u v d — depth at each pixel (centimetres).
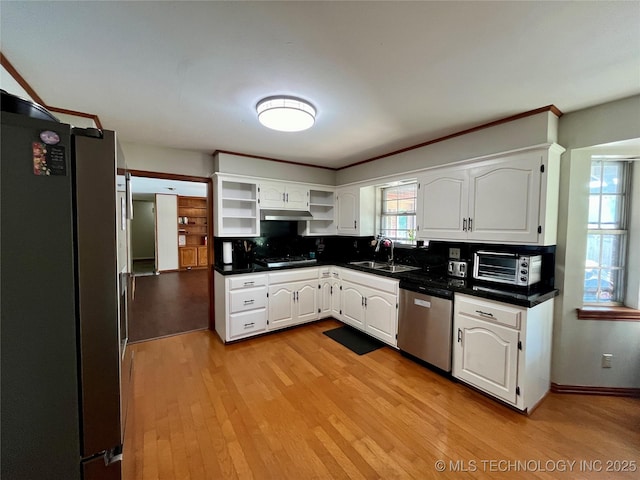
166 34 132
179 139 294
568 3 112
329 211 450
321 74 168
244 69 162
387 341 310
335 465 163
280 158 375
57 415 93
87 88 185
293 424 196
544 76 169
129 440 180
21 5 112
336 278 391
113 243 99
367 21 123
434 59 152
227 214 359
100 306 98
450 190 271
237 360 287
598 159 233
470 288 234
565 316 231
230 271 319
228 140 297
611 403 221
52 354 91
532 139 218
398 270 330
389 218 402
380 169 359
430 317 262
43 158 87
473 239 253
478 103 206
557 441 181
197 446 175
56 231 90
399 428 192
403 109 216
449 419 201
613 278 243
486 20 122
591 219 240
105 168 97
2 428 87
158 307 468
